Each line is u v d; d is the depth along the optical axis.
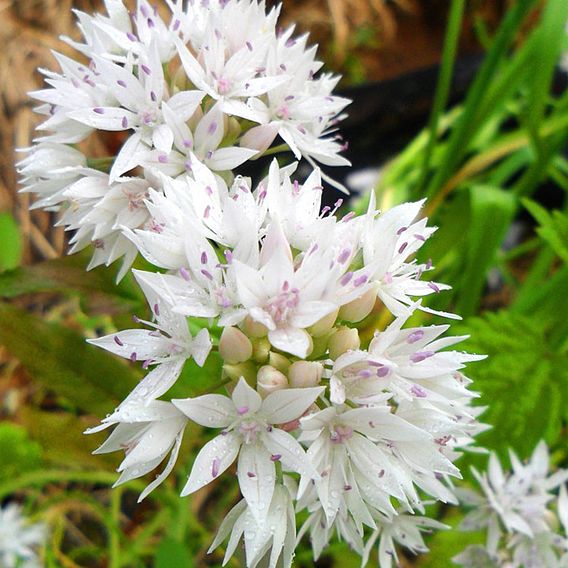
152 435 0.08
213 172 0.10
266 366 0.08
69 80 0.11
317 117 0.11
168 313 0.08
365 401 0.08
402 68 0.29
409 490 0.08
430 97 0.23
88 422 0.15
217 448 0.08
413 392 0.08
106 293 0.13
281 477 0.08
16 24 0.23
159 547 0.13
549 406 0.14
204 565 0.16
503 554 0.12
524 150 0.20
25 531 0.16
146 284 0.08
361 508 0.08
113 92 0.10
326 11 0.29
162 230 0.09
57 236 0.21
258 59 0.11
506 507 0.12
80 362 0.13
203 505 0.18
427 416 0.09
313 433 0.08
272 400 0.08
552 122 0.17
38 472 0.15
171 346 0.09
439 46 0.31
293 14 0.29
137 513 0.16
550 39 0.15
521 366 0.14
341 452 0.08
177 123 0.10
